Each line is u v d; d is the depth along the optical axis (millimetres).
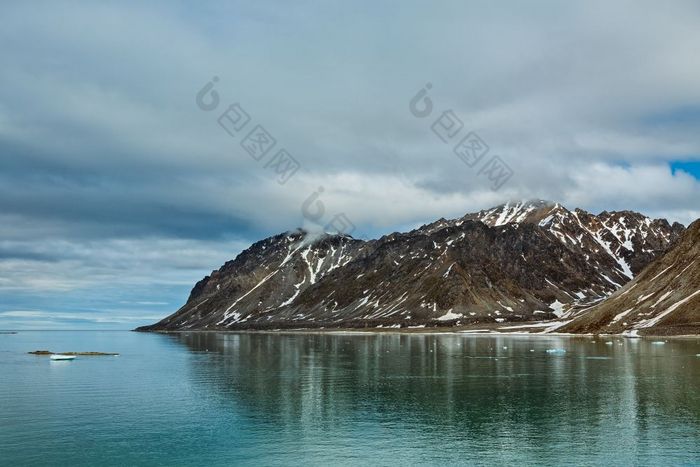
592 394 64625
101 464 40844
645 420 51375
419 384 74688
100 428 50844
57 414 56938
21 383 80875
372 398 64125
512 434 47250
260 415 55594
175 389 72875
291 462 41000
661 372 83750
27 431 49906
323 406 59688
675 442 44281
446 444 44656
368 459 41344
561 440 45281
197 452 43406
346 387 72688
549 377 79688
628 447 43125
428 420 52531
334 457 41906
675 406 57344
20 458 42219
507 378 79500
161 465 40594
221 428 50469
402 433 48000
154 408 59750
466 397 64000
